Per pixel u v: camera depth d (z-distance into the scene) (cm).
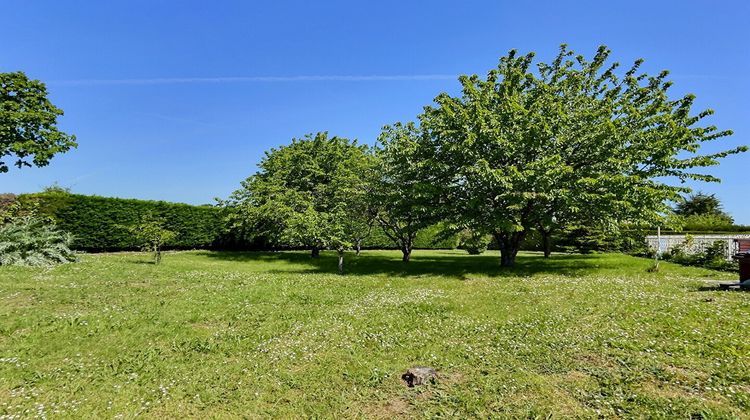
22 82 2600
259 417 555
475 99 1967
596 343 796
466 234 4334
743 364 668
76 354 776
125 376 681
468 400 579
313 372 696
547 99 1961
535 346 792
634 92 2112
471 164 1930
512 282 1617
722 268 2022
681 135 1841
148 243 2503
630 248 3272
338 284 1605
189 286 1502
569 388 607
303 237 2127
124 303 1179
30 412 562
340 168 2755
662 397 563
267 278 1758
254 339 875
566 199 1809
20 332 892
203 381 664
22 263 1967
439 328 945
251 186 3069
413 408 568
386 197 2231
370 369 703
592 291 1361
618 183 1789
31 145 2586
